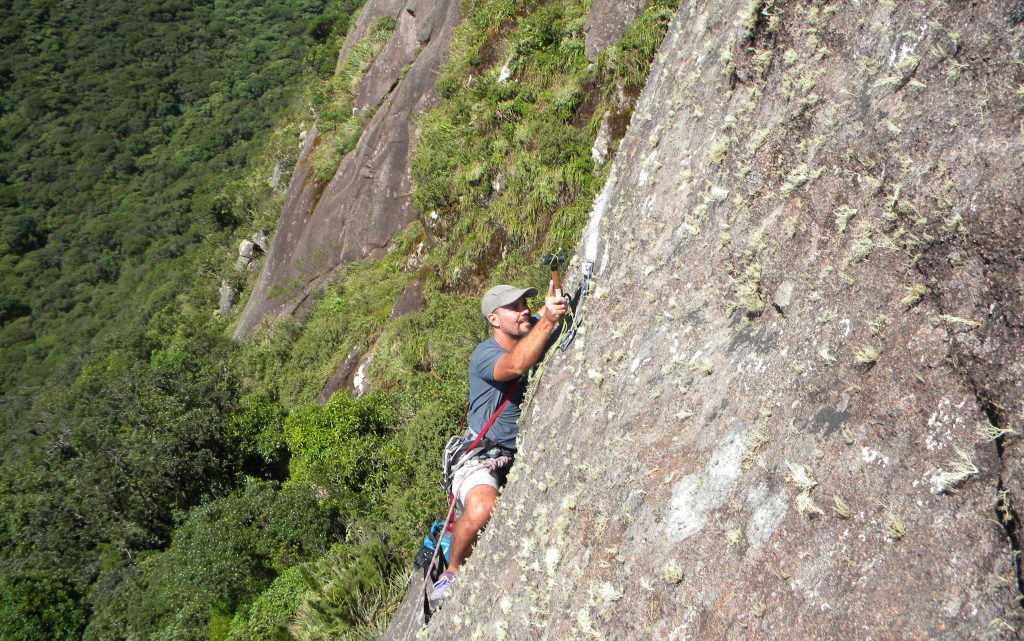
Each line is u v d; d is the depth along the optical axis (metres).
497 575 2.19
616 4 9.60
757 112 1.78
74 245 60.12
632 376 1.89
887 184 1.37
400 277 13.27
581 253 2.74
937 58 1.37
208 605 8.80
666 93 2.48
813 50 1.66
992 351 1.15
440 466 7.77
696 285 1.80
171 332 27.72
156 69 74.25
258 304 18.88
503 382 2.64
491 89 11.01
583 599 1.68
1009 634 1.00
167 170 63.38
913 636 1.08
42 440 23.78
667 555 1.50
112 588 12.18
